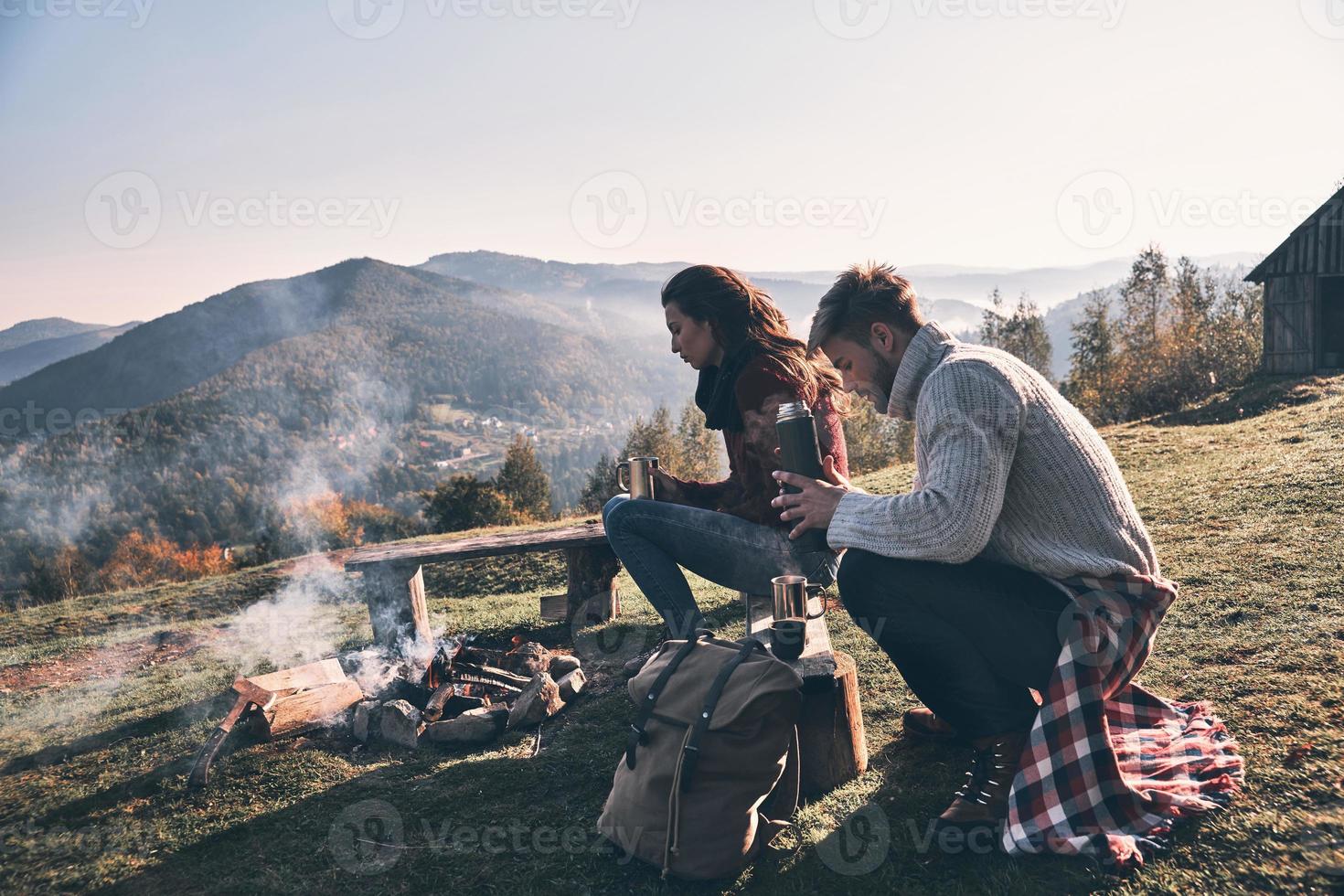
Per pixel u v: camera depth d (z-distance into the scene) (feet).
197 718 13.52
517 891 7.47
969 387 6.82
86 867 8.84
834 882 6.98
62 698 16.71
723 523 9.20
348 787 10.09
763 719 7.18
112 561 274.57
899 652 7.37
